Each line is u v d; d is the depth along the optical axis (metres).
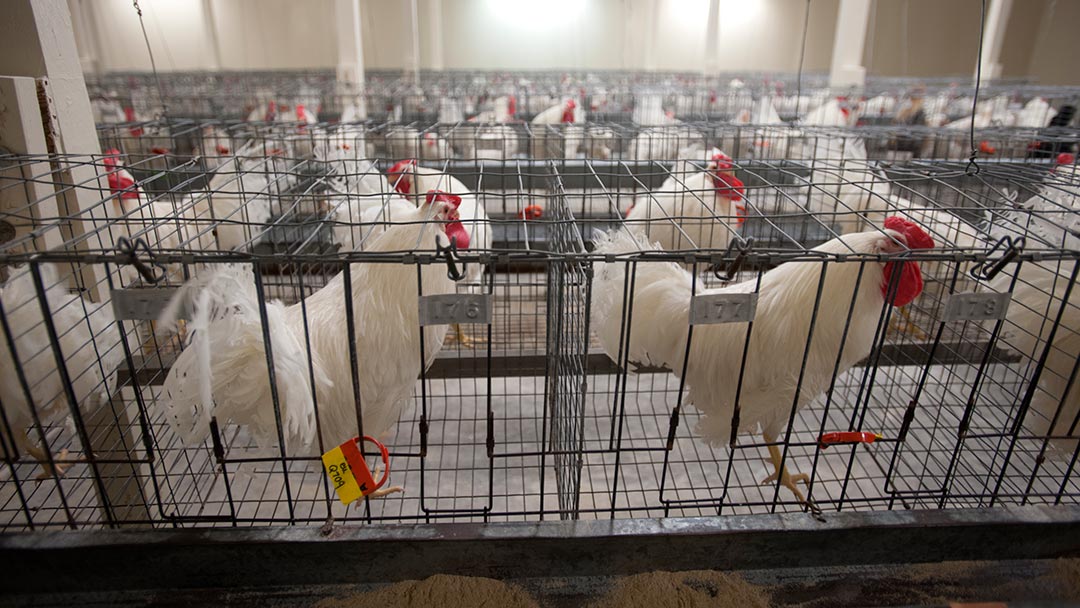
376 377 1.79
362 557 1.33
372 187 3.09
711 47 8.58
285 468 1.36
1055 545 1.42
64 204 1.83
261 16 10.45
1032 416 2.05
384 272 1.79
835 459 2.35
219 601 1.31
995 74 8.06
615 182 4.04
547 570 1.38
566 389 1.89
